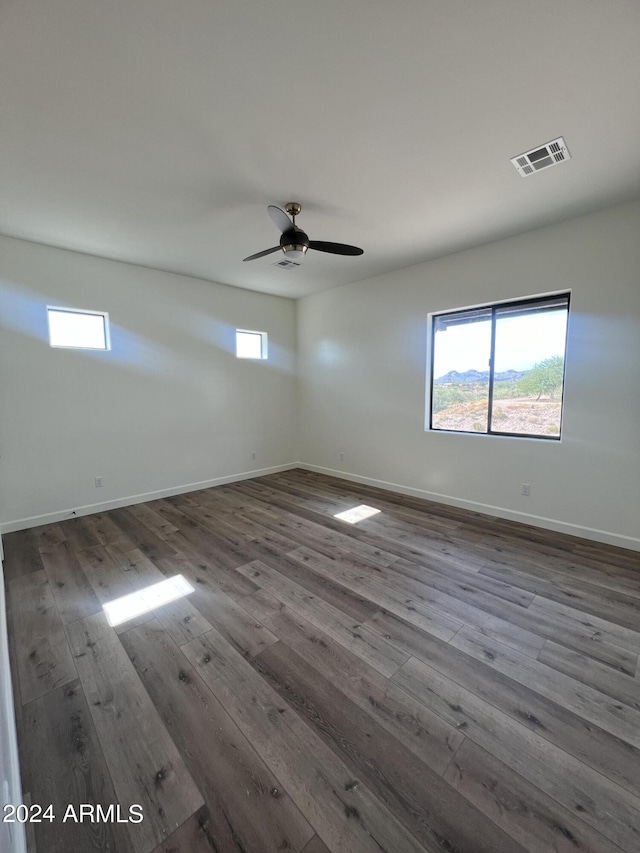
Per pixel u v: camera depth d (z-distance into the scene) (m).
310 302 5.55
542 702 1.62
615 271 2.89
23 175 2.35
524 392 3.60
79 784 1.31
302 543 3.24
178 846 1.13
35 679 1.77
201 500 4.44
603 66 1.58
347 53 1.52
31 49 1.46
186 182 2.46
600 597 2.38
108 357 4.00
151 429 4.39
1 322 3.36
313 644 1.99
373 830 1.16
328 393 5.43
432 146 2.12
